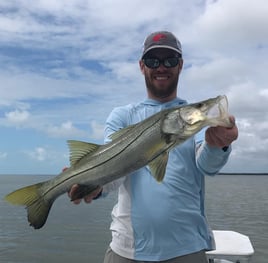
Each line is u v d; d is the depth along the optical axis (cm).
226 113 82
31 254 448
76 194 93
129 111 115
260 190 2145
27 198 98
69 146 94
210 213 848
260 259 399
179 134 87
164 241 100
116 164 90
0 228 647
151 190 102
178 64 115
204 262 102
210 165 93
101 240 527
